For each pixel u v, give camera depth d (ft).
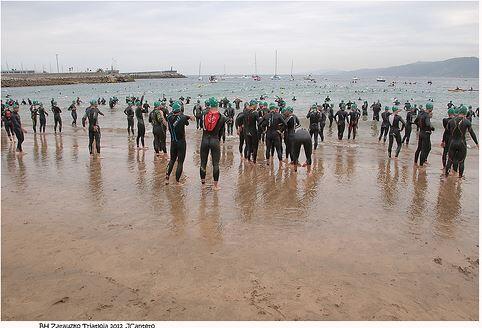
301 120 85.35
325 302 14.15
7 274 15.65
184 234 20.01
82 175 32.71
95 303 13.80
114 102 132.36
